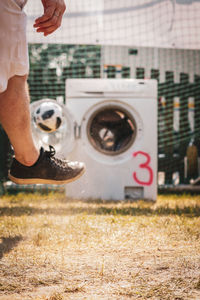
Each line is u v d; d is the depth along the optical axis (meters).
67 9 5.04
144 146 4.64
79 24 5.06
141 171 4.62
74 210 3.37
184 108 7.26
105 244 1.98
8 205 3.80
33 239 2.05
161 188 5.74
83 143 4.69
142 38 5.16
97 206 3.73
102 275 1.41
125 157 4.66
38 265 1.55
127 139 4.72
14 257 1.68
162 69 7.30
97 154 4.68
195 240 2.05
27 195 4.95
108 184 4.62
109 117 4.75
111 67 7.27
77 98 4.73
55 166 1.67
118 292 1.22
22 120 1.40
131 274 1.41
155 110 4.70
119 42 5.12
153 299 1.15
